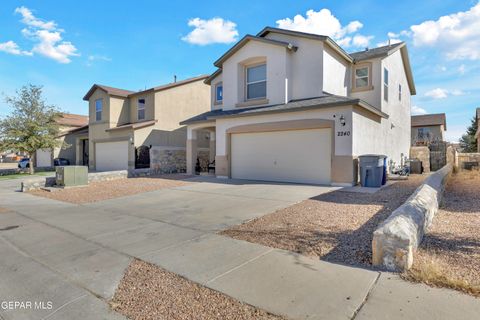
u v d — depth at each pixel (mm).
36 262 4527
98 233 5941
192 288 3527
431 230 5281
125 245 5164
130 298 3371
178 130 22750
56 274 4078
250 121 13930
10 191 12414
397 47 16312
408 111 21406
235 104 15305
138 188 12188
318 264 4035
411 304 2971
